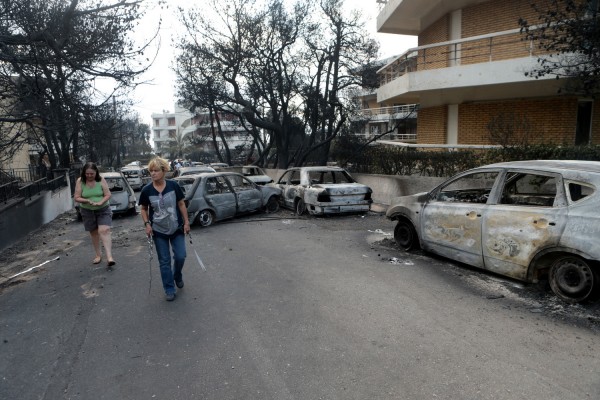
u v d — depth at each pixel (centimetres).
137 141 8506
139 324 442
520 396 294
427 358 351
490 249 540
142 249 817
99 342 402
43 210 1227
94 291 560
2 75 797
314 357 358
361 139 1930
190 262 691
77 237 1006
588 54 861
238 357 362
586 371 325
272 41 2116
